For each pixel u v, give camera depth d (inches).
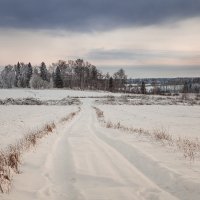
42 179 298.4
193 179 276.1
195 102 2812.5
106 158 394.9
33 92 3823.8
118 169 337.1
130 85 5649.6
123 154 424.2
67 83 5644.7
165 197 242.8
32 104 2242.9
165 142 508.7
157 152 413.4
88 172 323.9
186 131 800.9
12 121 975.6
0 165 312.8
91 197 245.8
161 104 2507.4
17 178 295.7
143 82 4980.3
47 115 1248.8
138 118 1205.1
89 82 5620.1
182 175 290.5
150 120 1135.0
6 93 3565.5
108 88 5374.0
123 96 3390.7
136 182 287.3
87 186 276.1
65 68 5920.3
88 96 3326.8
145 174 319.0
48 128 669.9
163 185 277.7
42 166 346.9
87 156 406.6
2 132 693.3
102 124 888.9
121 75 5689.0
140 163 361.4
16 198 239.3
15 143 507.5
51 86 5260.8
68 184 283.1
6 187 262.2
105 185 278.8
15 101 2327.8
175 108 2030.0
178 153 406.3
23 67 6092.5
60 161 376.8
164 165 334.6
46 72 5831.7
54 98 2992.1
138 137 570.9
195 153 405.1
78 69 5777.6
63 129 743.1
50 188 270.2
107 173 319.9
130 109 1849.2
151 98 3218.5
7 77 5821.9
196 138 633.6
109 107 2021.4
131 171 328.5
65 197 247.3
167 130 808.3
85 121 999.0
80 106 2121.1
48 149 452.1
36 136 551.8
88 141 544.4
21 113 1363.2
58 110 1633.9
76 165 353.7
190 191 249.9
